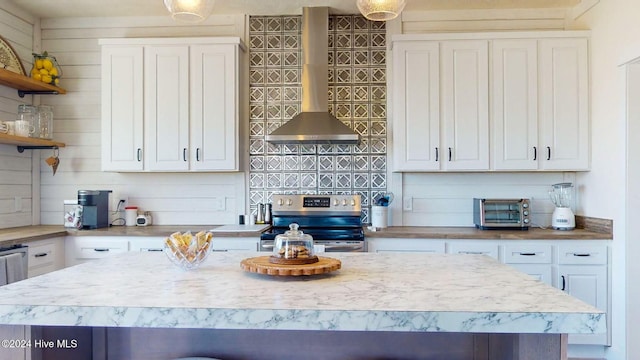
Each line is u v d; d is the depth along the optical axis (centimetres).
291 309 112
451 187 369
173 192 379
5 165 343
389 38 371
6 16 340
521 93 334
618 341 295
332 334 155
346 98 373
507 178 366
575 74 332
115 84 349
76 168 381
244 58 374
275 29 375
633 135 288
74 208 367
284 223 352
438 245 314
